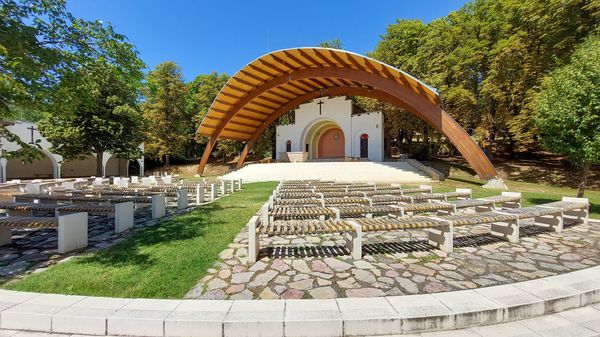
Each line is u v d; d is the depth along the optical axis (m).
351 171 20.52
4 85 3.94
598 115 7.07
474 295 2.86
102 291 3.09
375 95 24.30
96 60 5.12
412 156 28.36
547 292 2.92
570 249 4.63
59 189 12.02
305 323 2.43
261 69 23.56
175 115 36.72
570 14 13.87
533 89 15.57
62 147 21.98
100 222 6.83
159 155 35.78
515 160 22.36
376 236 5.51
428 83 19.88
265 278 3.50
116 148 23.81
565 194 12.27
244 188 15.11
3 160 23.39
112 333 2.50
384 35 25.52
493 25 18.50
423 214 7.85
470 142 15.36
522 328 2.53
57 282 3.29
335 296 3.01
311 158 31.91
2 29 4.18
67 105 5.12
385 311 2.56
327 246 4.84
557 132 7.93
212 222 6.47
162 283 3.28
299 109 30.89
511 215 5.00
